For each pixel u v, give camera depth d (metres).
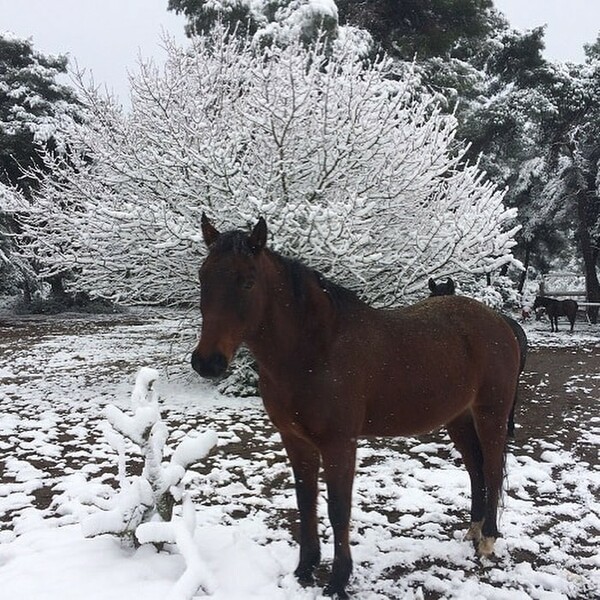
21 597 2.54
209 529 3.39
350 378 2.77
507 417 3.40
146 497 2.91
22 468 4.71
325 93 6.57
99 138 7.83
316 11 10.12
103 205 7.10
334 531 2.79
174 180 6.90
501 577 3.10
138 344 12.25
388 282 7.10
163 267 7.23
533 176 19.41
